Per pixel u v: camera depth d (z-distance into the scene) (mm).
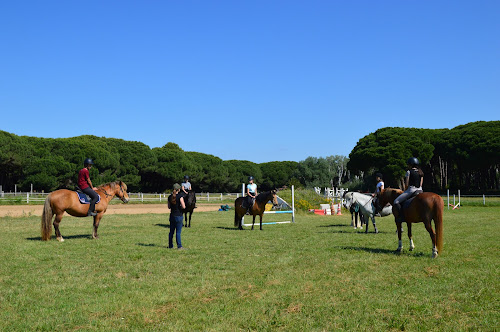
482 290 6582
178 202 11055
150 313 5637
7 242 12117
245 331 4992
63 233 14688
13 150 55375
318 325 5141
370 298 6242
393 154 65625
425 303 5973
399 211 10320
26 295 6547
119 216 23047
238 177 106812
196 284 7219
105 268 8594
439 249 9469
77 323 5266
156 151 81750
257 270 8359
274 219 22906
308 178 87625
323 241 12773
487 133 63188
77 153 62562
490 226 17750
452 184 72188
